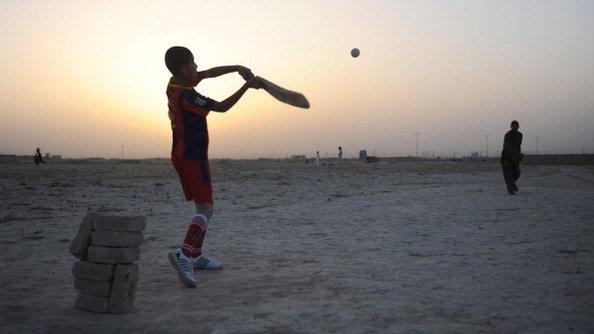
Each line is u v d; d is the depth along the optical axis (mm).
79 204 13633
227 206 13234
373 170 38375
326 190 18625
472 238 7113
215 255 6258
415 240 7105
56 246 7180
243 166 47656
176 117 4934
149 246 7145
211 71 5199
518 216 9375
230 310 3760
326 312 3646
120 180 24406
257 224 9383
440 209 10852
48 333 3238
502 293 4066
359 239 7340
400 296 4055
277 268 5352
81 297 3822
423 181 24203
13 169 38312
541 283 4371
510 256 5684
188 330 3291
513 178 14008
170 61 4969
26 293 4367
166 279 4973
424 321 3379
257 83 4918
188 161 4957
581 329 3143
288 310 3721
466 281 4520
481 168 46094
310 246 6812
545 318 3375
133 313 3717
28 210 12117
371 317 3500
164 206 13258
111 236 3748
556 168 47094
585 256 5598
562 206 10836
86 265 3801
